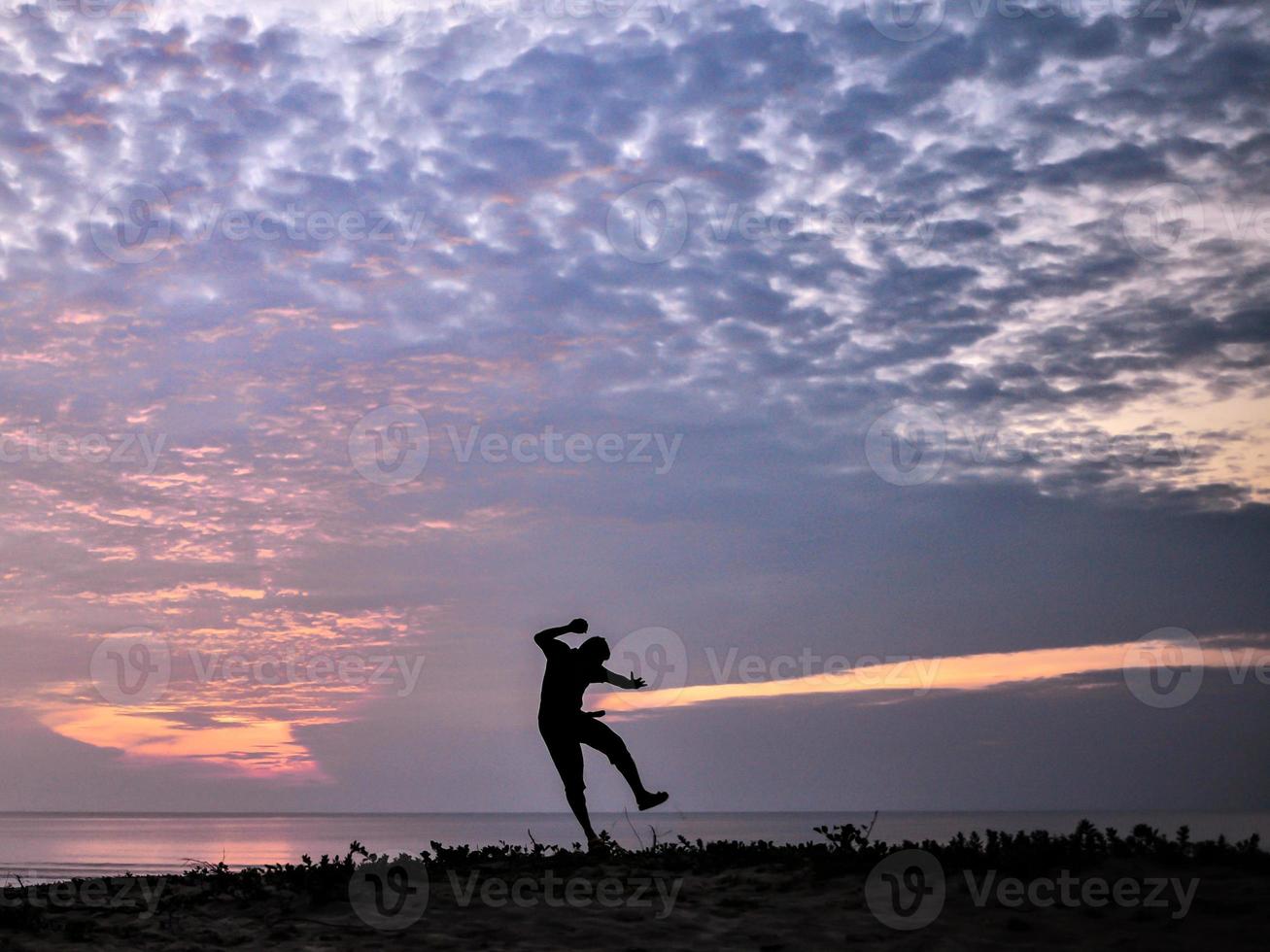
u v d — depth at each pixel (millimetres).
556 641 9539
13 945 6141
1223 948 5016
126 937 6340
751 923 6055
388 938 6035
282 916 6742
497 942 5871
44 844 70188
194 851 57500
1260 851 6750
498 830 126375
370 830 130875
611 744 9234
